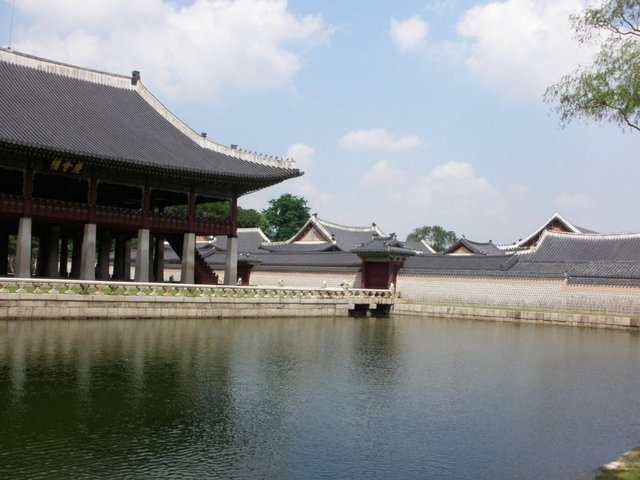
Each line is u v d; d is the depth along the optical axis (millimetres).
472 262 73625
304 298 56125
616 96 18672
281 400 21250
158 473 14125
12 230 64250
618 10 18875
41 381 22219
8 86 53125
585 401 23234
